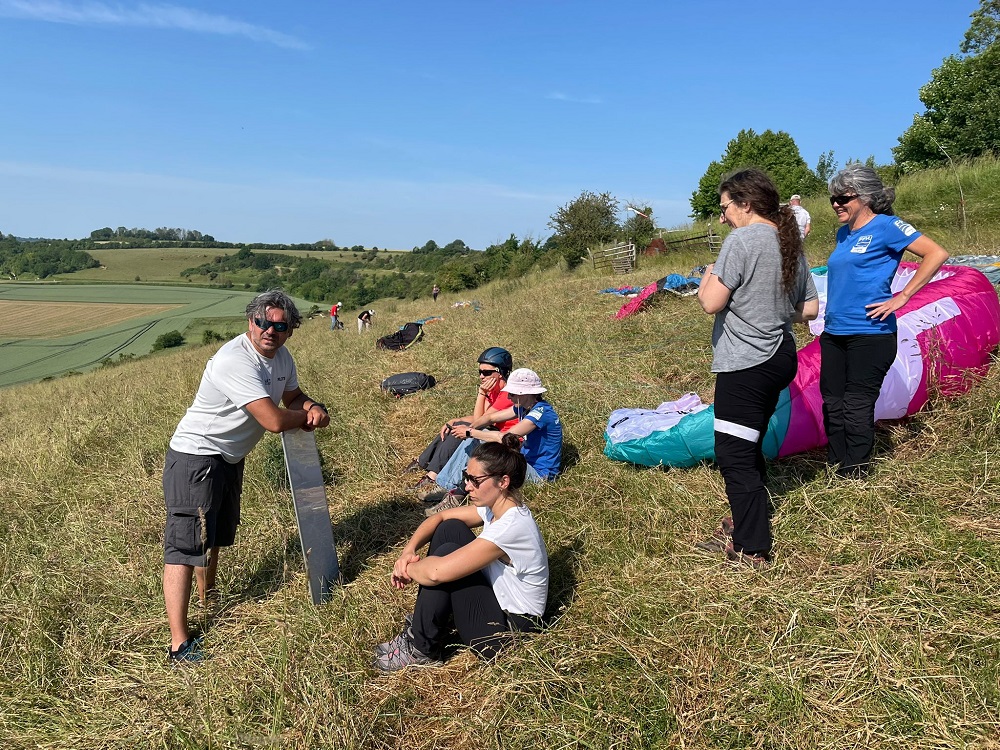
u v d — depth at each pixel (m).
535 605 2.90
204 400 3.28
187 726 2.57
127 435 6.66
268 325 3.27
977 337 4.32
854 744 2.14
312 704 2.56
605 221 26.17
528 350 8.40
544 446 4.48
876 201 3.45
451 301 22.59
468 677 2.78
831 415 3.71
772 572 3.04
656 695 2.45
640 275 14.75
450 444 4.88
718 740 2.25
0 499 5.15
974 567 2.79
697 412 4.19
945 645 2.45
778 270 2.84
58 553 4.18
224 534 3.51
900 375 4.06
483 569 2.91
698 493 3.89
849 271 3.49
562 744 2.32
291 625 3.18
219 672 2.90
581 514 3.96
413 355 9.76
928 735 2.12
